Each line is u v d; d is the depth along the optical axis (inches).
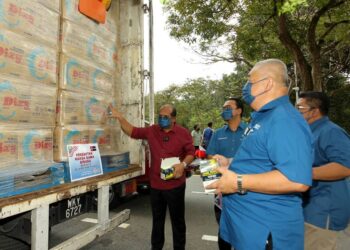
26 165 84.4
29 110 86.5
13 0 81.4
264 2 324.8
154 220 134.3
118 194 143.7
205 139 450.9
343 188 88.4
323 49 481.4
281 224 67.1
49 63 94.0
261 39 394.6
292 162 62.3
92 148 109.5
